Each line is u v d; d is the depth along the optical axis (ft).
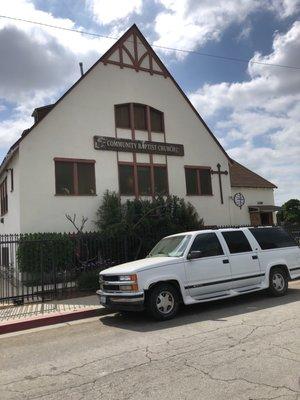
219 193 73.87
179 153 69.67
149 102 67.82
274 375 16.92
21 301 39.55
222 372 17.62
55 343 25.45
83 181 59.88
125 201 62.69
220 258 32.99
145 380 17.37
